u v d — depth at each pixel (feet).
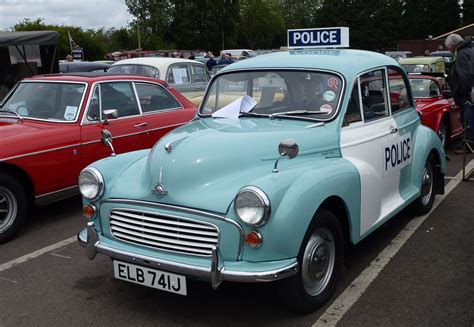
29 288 13.91
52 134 18.45
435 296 12.80
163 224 11.30
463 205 20.17
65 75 21.66
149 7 206.08
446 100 30.22
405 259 15.12
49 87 20.84
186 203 10.96
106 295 13.42
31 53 39.63
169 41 206.80
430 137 18.26
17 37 36.40
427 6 213.87
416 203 18.42
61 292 13.64
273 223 10.41
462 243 16.31
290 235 10.56
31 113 20.16
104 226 12.34
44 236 18.01
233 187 11.05
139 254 11.40
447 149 31.73
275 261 10.61
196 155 11.62
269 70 14.88
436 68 44.32
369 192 13.53
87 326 11.90
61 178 18.67
